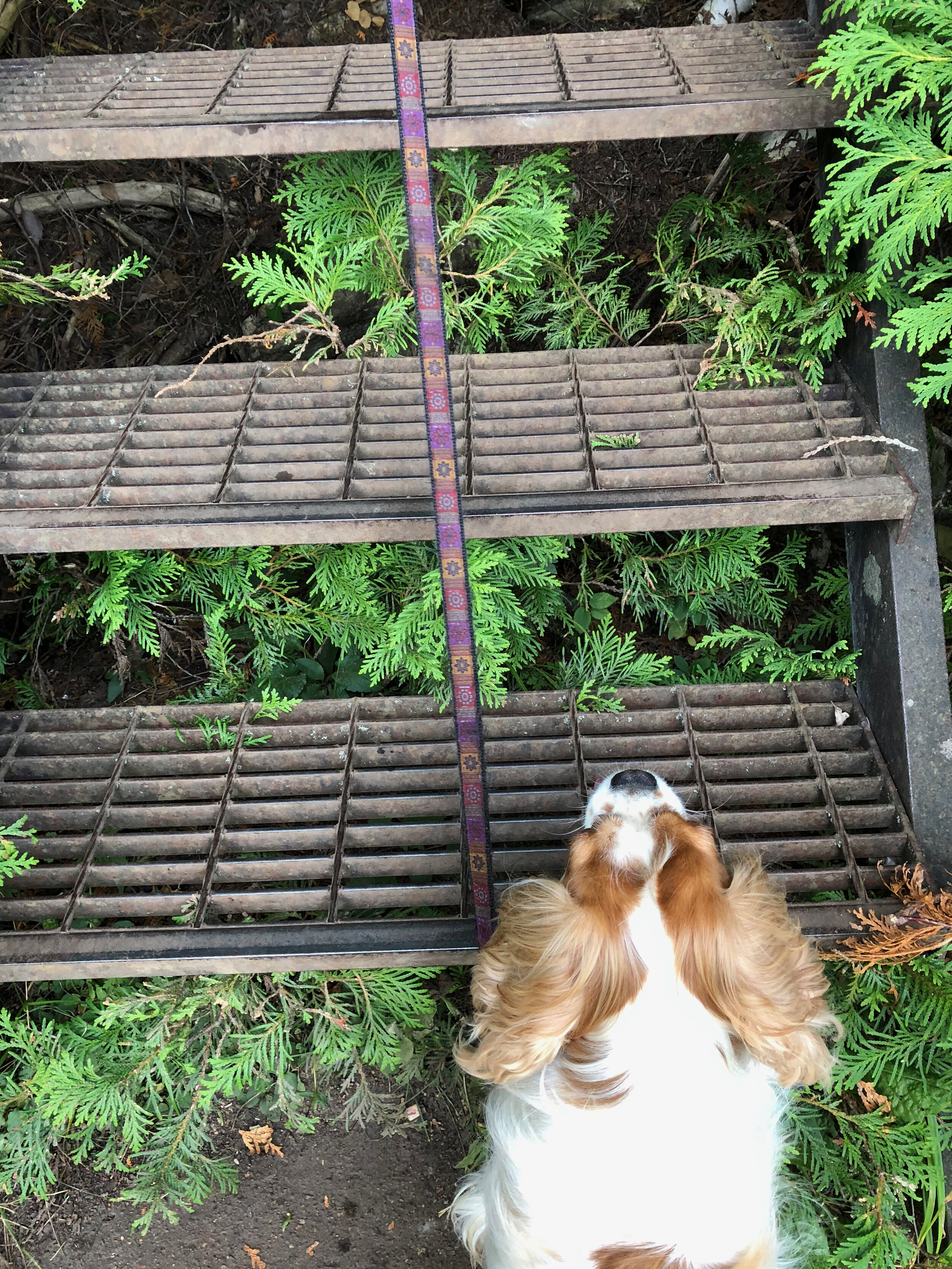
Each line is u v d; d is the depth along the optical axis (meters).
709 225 1.27
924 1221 0.96
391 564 1.17
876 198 0.95
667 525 1.01
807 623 1.22
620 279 1.34
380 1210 1.05
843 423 1.05
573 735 1.10
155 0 1.40
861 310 1.03
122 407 1.14
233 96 1.05
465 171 1.16
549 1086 0.78
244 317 1.36
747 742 1.09
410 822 1.10
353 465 1.05
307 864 1.04
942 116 1.00
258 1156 1.08
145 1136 1.08
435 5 1.38
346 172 1.13
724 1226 0.77
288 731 1.12
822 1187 0.98
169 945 0.99
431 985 1.13
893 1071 0.96
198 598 1.21
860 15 0.93
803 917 0.97
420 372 1.17
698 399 1.11
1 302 1.21
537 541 1.16
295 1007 1.07
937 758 1.01
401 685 1.22
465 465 1.04
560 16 1.41
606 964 0.74
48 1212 1.06
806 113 0.98
